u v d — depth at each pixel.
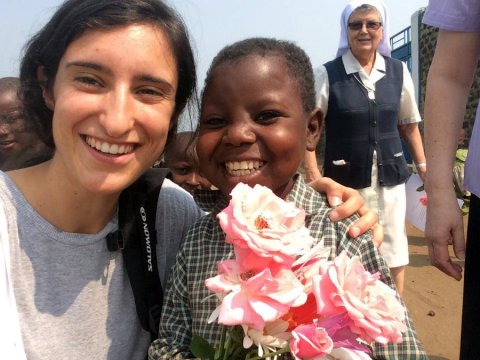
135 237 0.57
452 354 1.15
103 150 0.48
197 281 0.54
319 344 0.32
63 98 0.47
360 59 1.19
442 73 0.61
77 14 0.47
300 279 0.36
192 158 0.84
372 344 0.46
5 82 0.87
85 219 0.53
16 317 0.47
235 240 0.34
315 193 0.59
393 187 1.19
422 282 1.62
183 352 0.50
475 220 0.58
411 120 1.28
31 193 0.52
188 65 0.53
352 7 1.19
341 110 1.18
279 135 0.51
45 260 0.52
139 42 0.46
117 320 0.55
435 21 0.61
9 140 0.84
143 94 0.48
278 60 0.53
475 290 0.59
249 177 0.52
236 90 0.51
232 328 0.38
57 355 0.51
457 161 0.91
